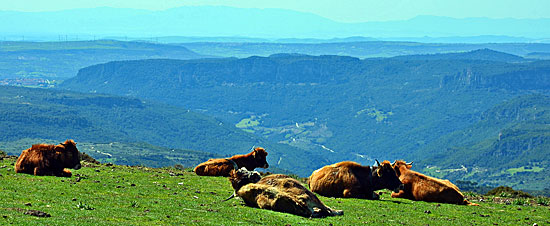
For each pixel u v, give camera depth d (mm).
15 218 15734
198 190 25984
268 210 20594
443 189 26109
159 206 20141
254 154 33406
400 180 27141
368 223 19844
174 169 37812
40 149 26578
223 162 32906
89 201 20125
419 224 20484
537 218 23562
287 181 20891
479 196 31328
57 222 15805
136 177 29469
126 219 17266
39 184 23328
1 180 23391
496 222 22000
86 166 33219
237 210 20281
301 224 18484
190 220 17844
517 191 35094
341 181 26453
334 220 19781
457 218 22328
